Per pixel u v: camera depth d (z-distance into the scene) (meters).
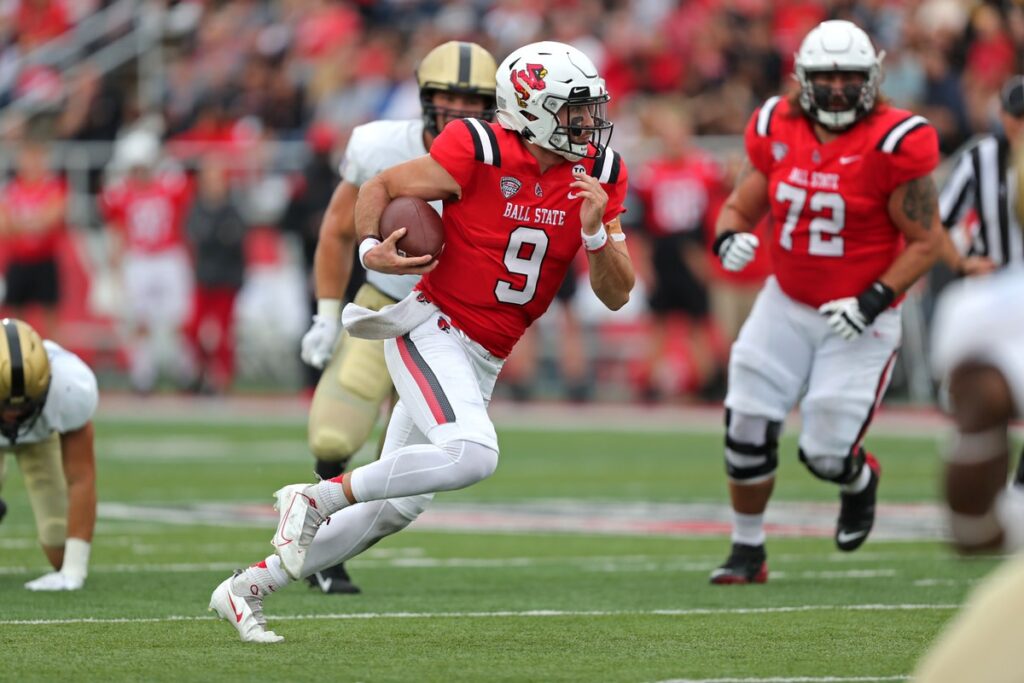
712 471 39.00
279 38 64.62
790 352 22.88
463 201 17.39
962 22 51.16
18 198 55.47
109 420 51.47
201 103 63.91
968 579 23.20
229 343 56.91
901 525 29.70
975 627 9.84
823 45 21.78
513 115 17.22
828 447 22.86
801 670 16.11
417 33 61.66
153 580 22.80
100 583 22.48
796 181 22.47
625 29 58.38
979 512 9.96
